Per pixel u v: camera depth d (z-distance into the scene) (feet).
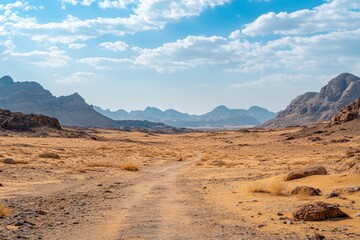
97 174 136.15
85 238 41.24
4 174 116.26
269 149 371.76
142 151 333.83
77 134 563.89
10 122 513.04
